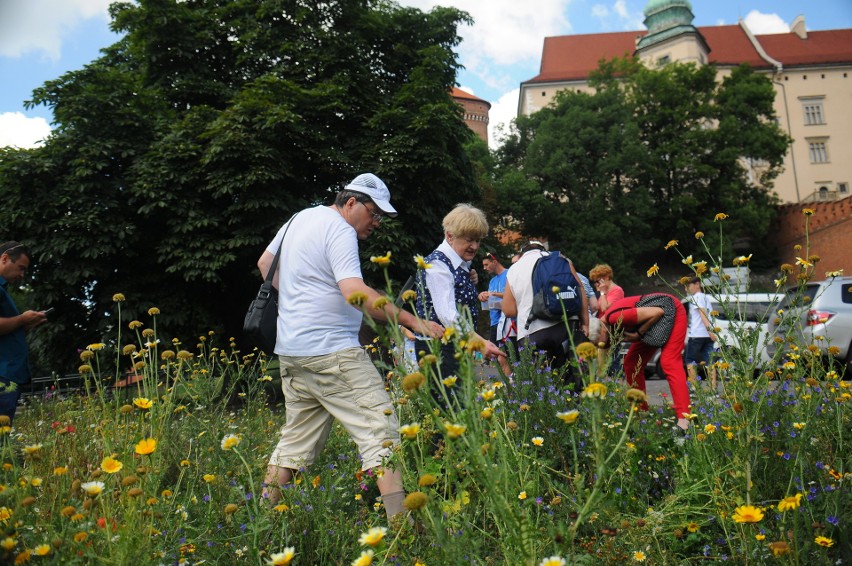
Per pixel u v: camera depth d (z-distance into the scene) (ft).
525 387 10.62
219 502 8.07
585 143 129.29
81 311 42.24
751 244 144.46
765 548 6.30
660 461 9.78
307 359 9.18
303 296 9.31
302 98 45.88
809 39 238.27
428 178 48.19
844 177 219.82
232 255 40.16
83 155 40.73
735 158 137.59
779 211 144.66
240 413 16.24
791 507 6.08
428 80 51.11
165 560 5.98
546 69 232.94
